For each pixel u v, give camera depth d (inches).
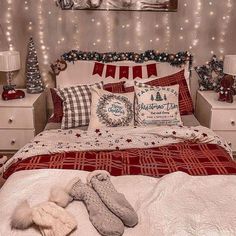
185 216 57.2
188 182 68.4
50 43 129.6
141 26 127.6
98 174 67.1
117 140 94.1
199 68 132.4
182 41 129.9
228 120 116.5
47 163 79.3
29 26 127.6
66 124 110.3
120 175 74.6
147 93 109.3
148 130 99.7
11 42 129.4
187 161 81.7
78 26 127.5
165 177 69.2
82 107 111.7
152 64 127.1
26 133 120.2
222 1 126.0
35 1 125.0
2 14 126.3
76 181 64.4
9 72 125.6
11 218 57.5
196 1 125.6
